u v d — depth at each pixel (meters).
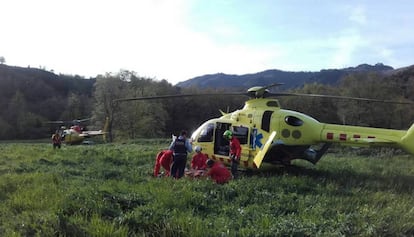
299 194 8.84
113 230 5.58
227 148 12.41
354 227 6.00
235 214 6.95
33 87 91.00
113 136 53.72
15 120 68.75
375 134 11.46
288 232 5.78
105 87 54.56
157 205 6.82
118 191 7.80
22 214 6.36
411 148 11.08
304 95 12.10
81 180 10.07
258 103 12.47
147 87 60.53
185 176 10.70
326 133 11.91
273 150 12.24
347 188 9.51
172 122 68.62
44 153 17.52
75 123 36.78
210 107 69.00
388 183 10.23
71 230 5.57
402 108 50.03
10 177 9.88
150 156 15.98
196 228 5.71
